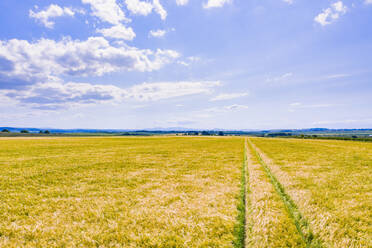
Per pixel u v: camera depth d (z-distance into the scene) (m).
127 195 8.42
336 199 7.45
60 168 14.88
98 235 5.10
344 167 14.58
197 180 10.96
